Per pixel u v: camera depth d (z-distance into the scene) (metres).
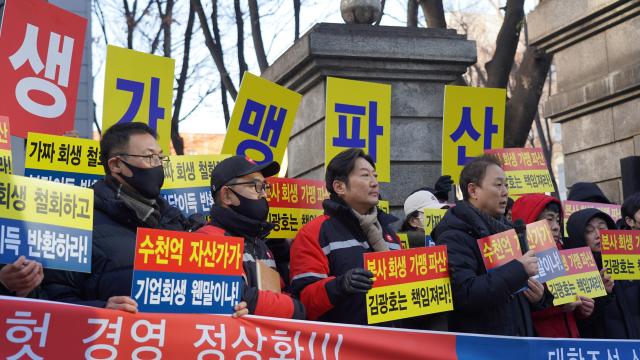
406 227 5.56
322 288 3.63
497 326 4.04
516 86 12.18
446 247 4.00
